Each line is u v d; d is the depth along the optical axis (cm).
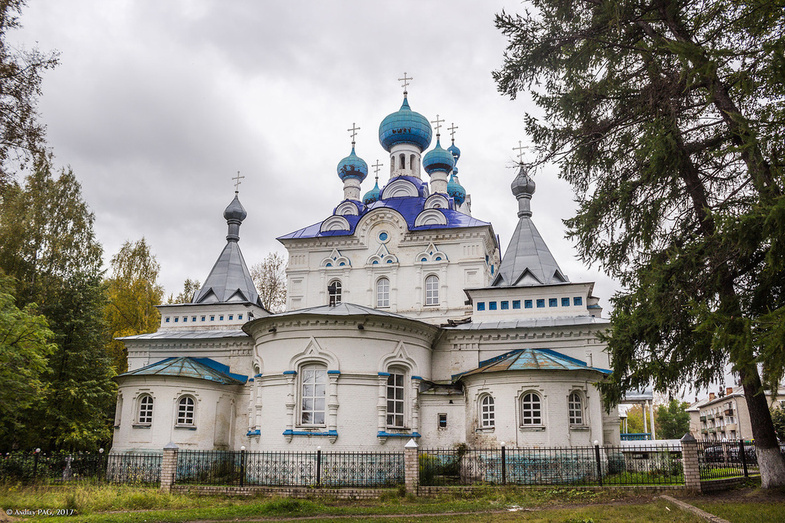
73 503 1805
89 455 2659
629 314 1725
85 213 4025
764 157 1322
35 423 3084
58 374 3156
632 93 1809
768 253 1171
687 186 1698
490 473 2438
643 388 1744
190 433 2866
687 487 1791
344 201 3922
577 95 1856
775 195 1274
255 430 2569
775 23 1313
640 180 1692
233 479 2589
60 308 3253
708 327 1316
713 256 1491
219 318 3609
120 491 2084
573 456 2389
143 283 4941
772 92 1430
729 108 1529
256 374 2719
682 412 9344
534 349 2794
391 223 3594
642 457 2575
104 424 3359
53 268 3741
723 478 1944
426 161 4291
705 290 1543
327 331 2530
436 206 3722
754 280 1568
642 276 1655
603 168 1866
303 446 2417
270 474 2428
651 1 1714
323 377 2519
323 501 1941
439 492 1964
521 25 1947
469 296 3138
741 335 1218
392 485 2306
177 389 2892
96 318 3328
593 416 2544
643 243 1725
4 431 2991
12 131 1877
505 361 2650
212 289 3762
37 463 2445
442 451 2544
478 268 3431
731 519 1324
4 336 2212
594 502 1767
